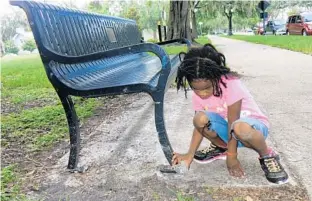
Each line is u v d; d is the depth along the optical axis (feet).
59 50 8.68
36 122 12.42
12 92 18.71
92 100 15.33
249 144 7.04
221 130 7.47
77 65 9.40
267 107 12.51
